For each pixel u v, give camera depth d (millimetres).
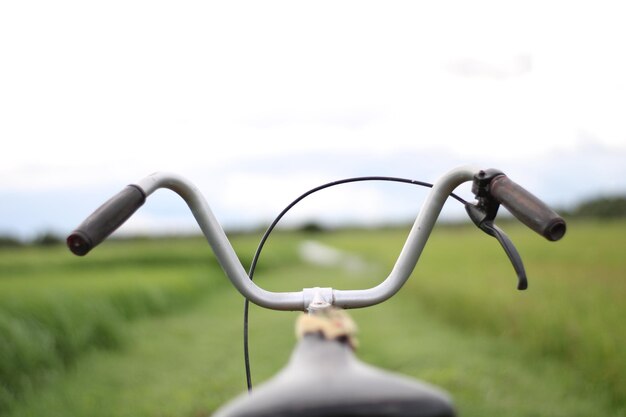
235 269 1413
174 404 7152
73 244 1204
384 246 50188
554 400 6867
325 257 47125
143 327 12414
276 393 811
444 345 10008
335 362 866
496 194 1271
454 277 15750
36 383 7961
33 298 9773
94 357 9555
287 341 10906
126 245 44344
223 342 10992
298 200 1723
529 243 24562
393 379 848
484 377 7762
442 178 1417
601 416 6391
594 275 12414
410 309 14781
